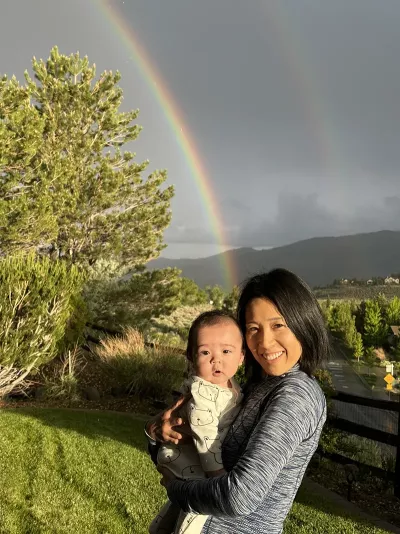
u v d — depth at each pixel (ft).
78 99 55.31
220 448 5.06
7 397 27.89
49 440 19.94
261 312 5.38
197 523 4.95
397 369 215.31
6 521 12.94
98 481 16.01
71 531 12.62
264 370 5.59
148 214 57.88
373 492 16.83
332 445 18.43
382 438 17.12
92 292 50.49
